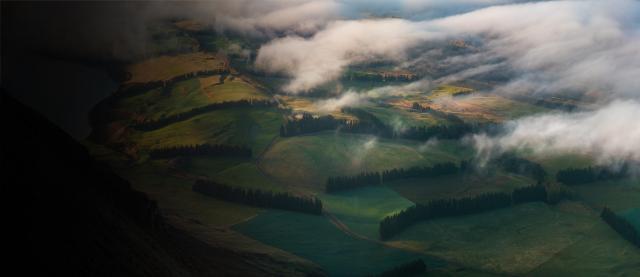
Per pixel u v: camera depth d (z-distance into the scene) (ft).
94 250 376.48
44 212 373.40
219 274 482.28
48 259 344.69
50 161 428.15
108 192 469.98
